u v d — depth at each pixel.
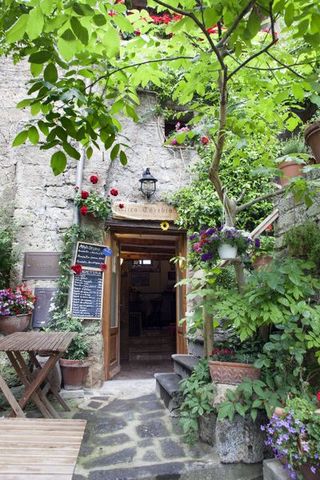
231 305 2.28
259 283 2.29
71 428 1.59
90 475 2.15
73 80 1.66
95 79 1.88
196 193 4.70
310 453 1.60
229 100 2.53
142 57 2.16
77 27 1.17
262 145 3.10
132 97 2.04
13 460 1.26
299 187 2.26
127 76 2.11
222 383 2.36
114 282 4.98
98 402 3.56
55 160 1.56
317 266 2.40
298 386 2.20
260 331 2.80
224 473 2.20
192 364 3.13
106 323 4.49
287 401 1.87
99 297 4.41
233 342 2.89
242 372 2.31
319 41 1.32
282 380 2.21
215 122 2.48
